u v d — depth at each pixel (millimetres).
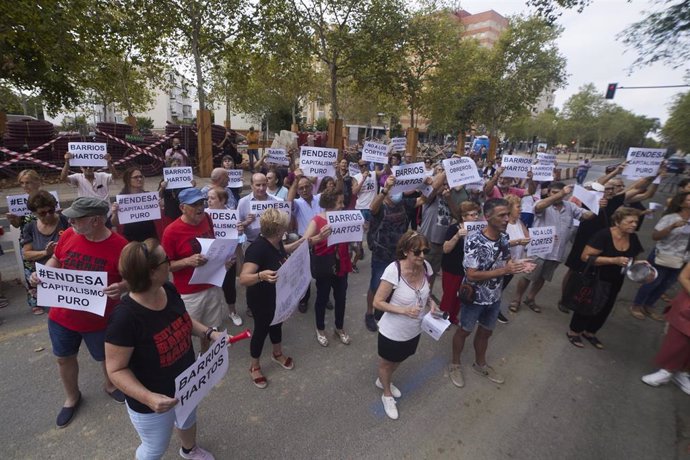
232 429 2887
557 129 70438
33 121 11352
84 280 2473
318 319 4082
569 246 8125
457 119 27438
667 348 3652
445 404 3303
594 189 5820
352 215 3756
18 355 3576
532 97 27188
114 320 1766
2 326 4047
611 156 86812
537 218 5117
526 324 4922
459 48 25062
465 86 26609
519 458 2777
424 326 2902
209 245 3025
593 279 4047
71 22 11773
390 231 4344
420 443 2852
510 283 6473
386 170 7930
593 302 4004
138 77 25156
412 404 3277
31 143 11094
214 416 3008
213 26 14352
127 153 13102
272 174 5859
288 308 3156
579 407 3371
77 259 2547
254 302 3148
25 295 4738
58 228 3631
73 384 2871
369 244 4469
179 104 76500
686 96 24781
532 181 6586
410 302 2848
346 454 2715
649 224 12125
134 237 4371
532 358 4129
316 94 35938
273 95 36469
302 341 4199
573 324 4449
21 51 12383
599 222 4887
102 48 13953
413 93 19375
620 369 4008
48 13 10906
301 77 18578
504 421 3143
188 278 3172
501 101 26578
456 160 4734
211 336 2221
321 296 3998
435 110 28047
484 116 27812
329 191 3760
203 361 2043
